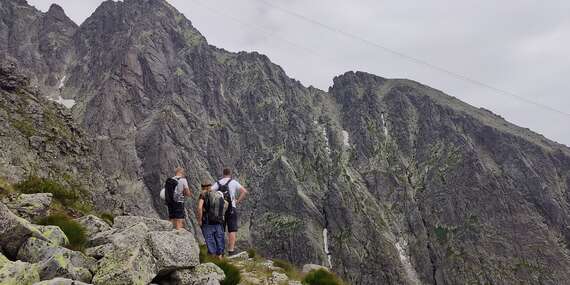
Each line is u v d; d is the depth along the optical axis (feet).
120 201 180.65
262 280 48.85
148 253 31.58
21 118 183.11
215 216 50.67
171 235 35.29
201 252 44.27
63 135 195.21
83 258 30.37
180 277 33.35
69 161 175.83
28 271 25.53
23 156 145.07
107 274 28.55
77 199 67.87
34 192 61.93
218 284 34.06
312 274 57.52
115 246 31.76
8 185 54.34
